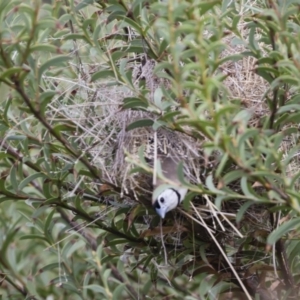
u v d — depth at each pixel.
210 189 3.48
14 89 3.84
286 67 3.74
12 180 4.37
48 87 4.45
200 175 4.10
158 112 3.88
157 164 3.60
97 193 4.39
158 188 3.53
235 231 4.23
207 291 4.36
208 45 3.45
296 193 3.50
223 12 4.00
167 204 3.94
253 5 4.38
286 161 3.56
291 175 4.14
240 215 3.73
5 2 3.74
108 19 4.17
